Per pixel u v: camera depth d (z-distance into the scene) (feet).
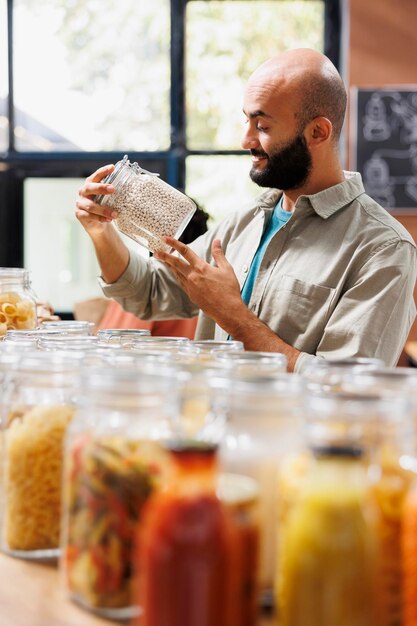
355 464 2.20
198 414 3.02
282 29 16.53
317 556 2.17
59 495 3.46
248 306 7.70
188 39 16.62
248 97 7.53
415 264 7.29
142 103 16.78
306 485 2.24
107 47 16.72
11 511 3.51
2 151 16.90
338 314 7.04
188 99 16.69
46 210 17.02
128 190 6.84
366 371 3.48
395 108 15.96
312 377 3.50
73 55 16.79
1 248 16.96
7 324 6.66
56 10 16.72
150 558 2.16
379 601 2.26
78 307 10.72
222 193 16.78
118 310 9.63
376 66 15.96
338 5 16.47
